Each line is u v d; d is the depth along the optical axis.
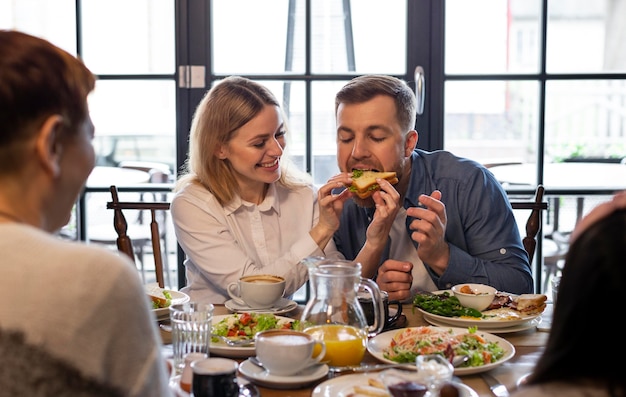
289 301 1.93
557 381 0.80
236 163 2.16
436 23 3.02
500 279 2.04
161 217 3.58
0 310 0.82
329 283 1.48
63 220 1.02
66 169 0.97
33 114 0.90
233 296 1.96
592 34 3.07
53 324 0.82
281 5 3.06
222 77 3.06
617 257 0.76
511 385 1.35
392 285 1.91
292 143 3.12
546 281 3.35
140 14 3.07
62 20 3.10
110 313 0.85
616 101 3.14
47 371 0.81
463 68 3.08
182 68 3.04
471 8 3.05
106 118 3.14
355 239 2.33
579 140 3.15
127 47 3.09
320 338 1.43
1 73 0.88
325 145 3.13
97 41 3.10
